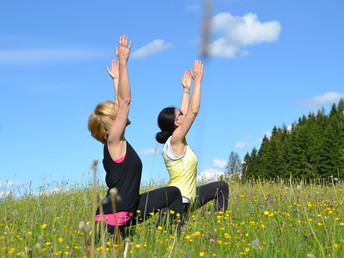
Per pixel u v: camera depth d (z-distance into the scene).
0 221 4.43
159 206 3.53
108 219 3.16
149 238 3.40
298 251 3.07
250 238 3.44
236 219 4.73
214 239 3.37
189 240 3.24
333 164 38.78
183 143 3.95
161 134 4.23
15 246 2.87
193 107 3.75
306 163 41.53
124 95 3.14
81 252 2.92
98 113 3.32
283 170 45.28
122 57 3.15
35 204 5.95
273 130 77.25
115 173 3.21
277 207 5.54
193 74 3.92
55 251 2.83
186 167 3.94
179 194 3.70
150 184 8.55
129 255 2.77
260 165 50.88
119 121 3.15
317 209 4.88
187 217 4.07
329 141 39.69
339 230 3.50
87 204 5.29
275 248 3.06
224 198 4.50
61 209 5.35
